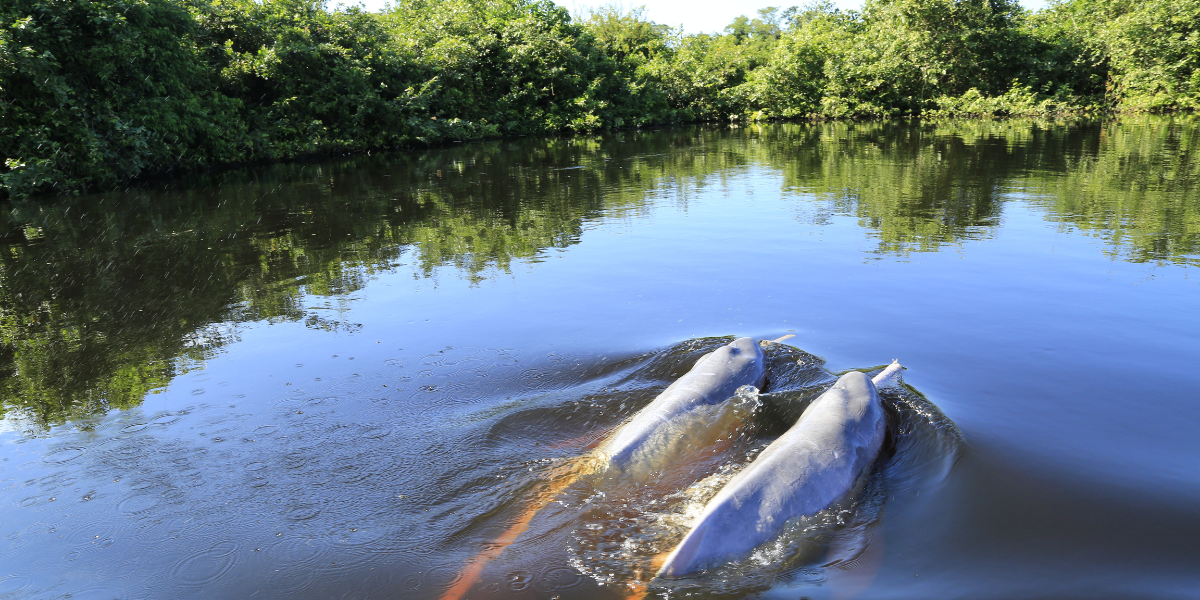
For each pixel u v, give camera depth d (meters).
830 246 10.10
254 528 3.78
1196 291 7.19
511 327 7.00
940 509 3.63
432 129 34.25
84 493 4.18
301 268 9.92
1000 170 17.88
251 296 8.56
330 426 4.97
